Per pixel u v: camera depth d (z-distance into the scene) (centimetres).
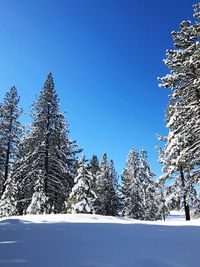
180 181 2764
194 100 2334
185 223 1489
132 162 5316
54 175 3409
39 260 659
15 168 3600
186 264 636
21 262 643
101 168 5200
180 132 2316
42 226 1237
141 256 695
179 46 2505
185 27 2523
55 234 1015
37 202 3072
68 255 704
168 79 2402
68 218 1827
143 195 5106
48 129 3409
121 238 940
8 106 4106
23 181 3275
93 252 735
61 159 3544
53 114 3500
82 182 3197
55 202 3359
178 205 2789
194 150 2203
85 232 1062
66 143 3638
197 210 2430
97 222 1455
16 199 3697
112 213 4912
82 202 3112
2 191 3944
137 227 1229
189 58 2377
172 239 928
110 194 4950
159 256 698
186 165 2241
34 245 823
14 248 783
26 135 3481
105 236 977
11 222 1443
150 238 945
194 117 2242
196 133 2228
